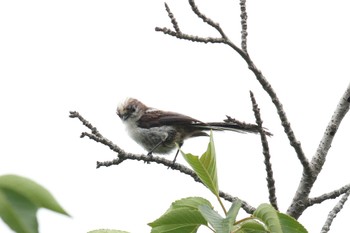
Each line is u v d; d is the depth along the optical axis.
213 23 10.18
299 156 10.14
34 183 2.95
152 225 5.61
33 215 2.93
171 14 10.12
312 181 10.21
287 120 10.13
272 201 9.89
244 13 10.38
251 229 5.35
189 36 10.11
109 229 5.57
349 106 10.38
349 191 9.98
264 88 10.17
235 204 5.21
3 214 2.91
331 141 10.37
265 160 9.84
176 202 5.57
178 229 5.65
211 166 5.45
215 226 5.01
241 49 10.28
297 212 10.16
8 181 2.94
